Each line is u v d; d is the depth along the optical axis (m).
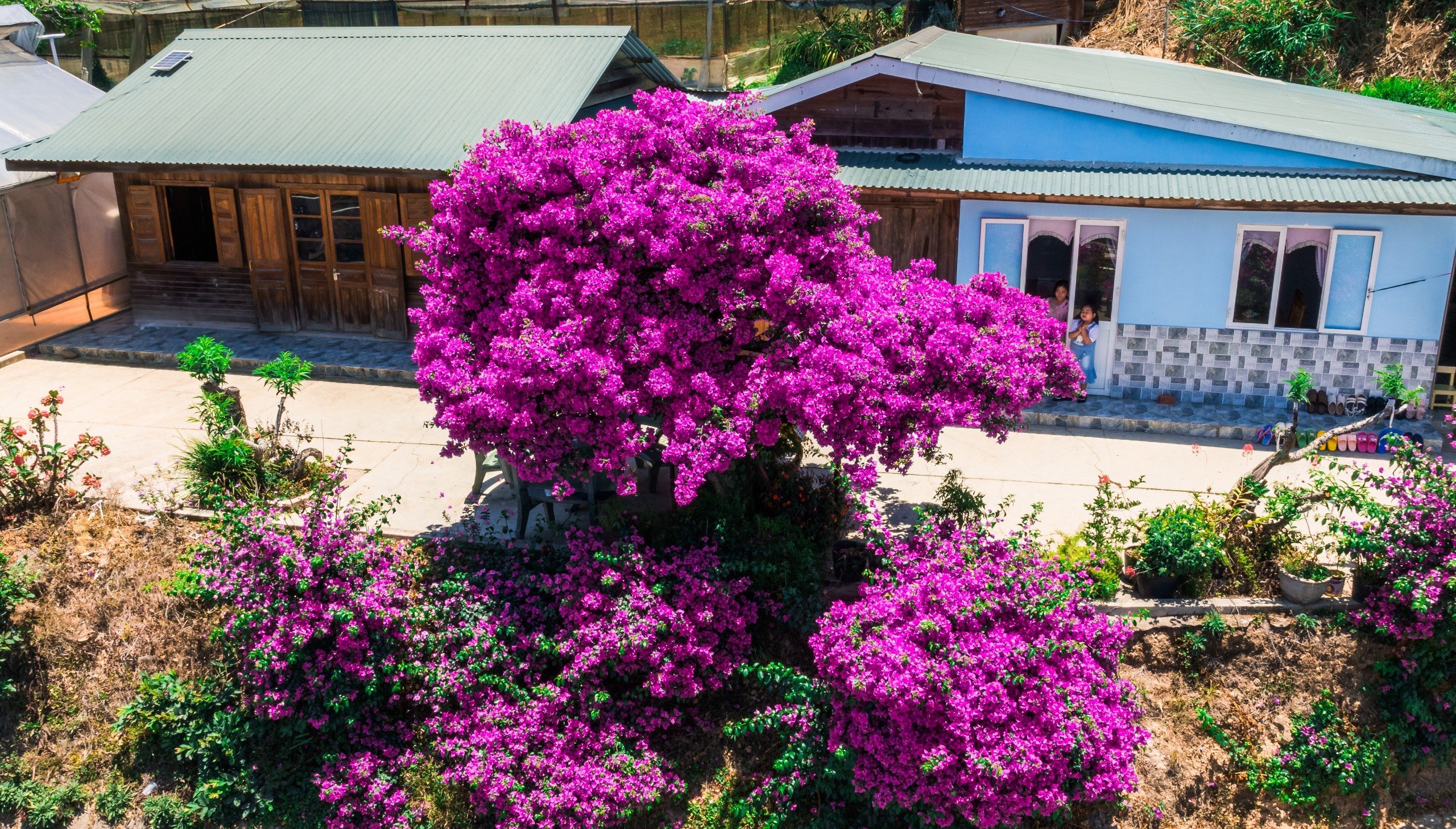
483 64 15.77
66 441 12.63
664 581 9.38
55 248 16.23
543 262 9.05
